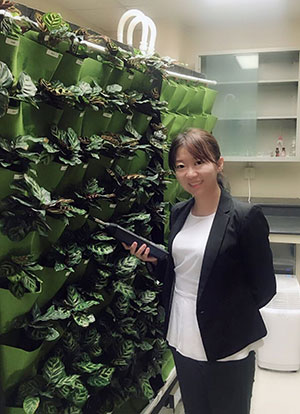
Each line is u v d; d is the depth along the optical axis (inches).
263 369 122.0
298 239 127.3
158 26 140.3
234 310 60.1
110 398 71.5
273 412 99.7
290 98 140.5
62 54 56.6
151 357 84.7
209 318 59.3
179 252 62.9
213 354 59.7
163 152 84.5
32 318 54.9
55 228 57.2
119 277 72.2
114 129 71.3
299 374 119.5
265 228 59.7
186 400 65.1
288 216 147.6
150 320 82.6
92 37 63.4
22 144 49.4
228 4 127.2
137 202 80.0
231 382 61.4
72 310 59.2
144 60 75.1
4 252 51.5
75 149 57.0
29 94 48.8
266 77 140.8
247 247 58.6
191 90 102.4
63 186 61.7
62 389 56.3
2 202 50.1
